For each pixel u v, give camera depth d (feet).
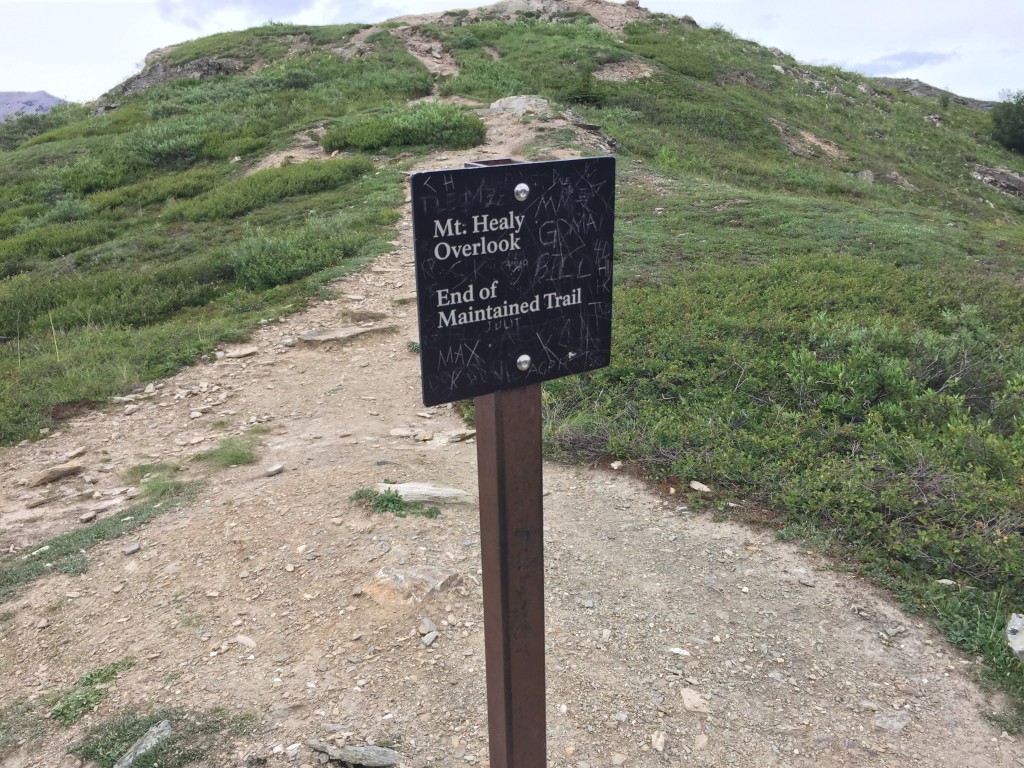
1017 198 94.48
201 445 23.24
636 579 15.07
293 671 12.84
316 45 106.22
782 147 82.23
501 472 7.79
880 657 12.85
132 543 17.33
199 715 11.96
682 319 27.96
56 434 24.56
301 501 18.22
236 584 15.34
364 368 28.94
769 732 11.51
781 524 16.51
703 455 18.83
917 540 15.07
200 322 34.06
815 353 24.57
